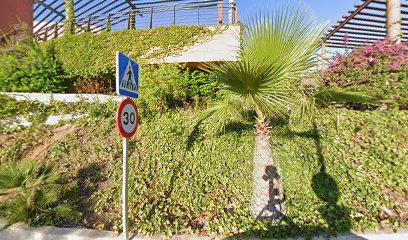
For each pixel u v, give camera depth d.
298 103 2.54
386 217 2.70
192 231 2.61
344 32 7.53
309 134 4.33
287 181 3.44
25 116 5.21
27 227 2.68
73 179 3.59
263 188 2.72
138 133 4.88
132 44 7.66
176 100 5.91
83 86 7.57
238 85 2.46
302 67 2.49
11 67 6.12
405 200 2.92
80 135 4.82
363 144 3.96
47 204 2.84
